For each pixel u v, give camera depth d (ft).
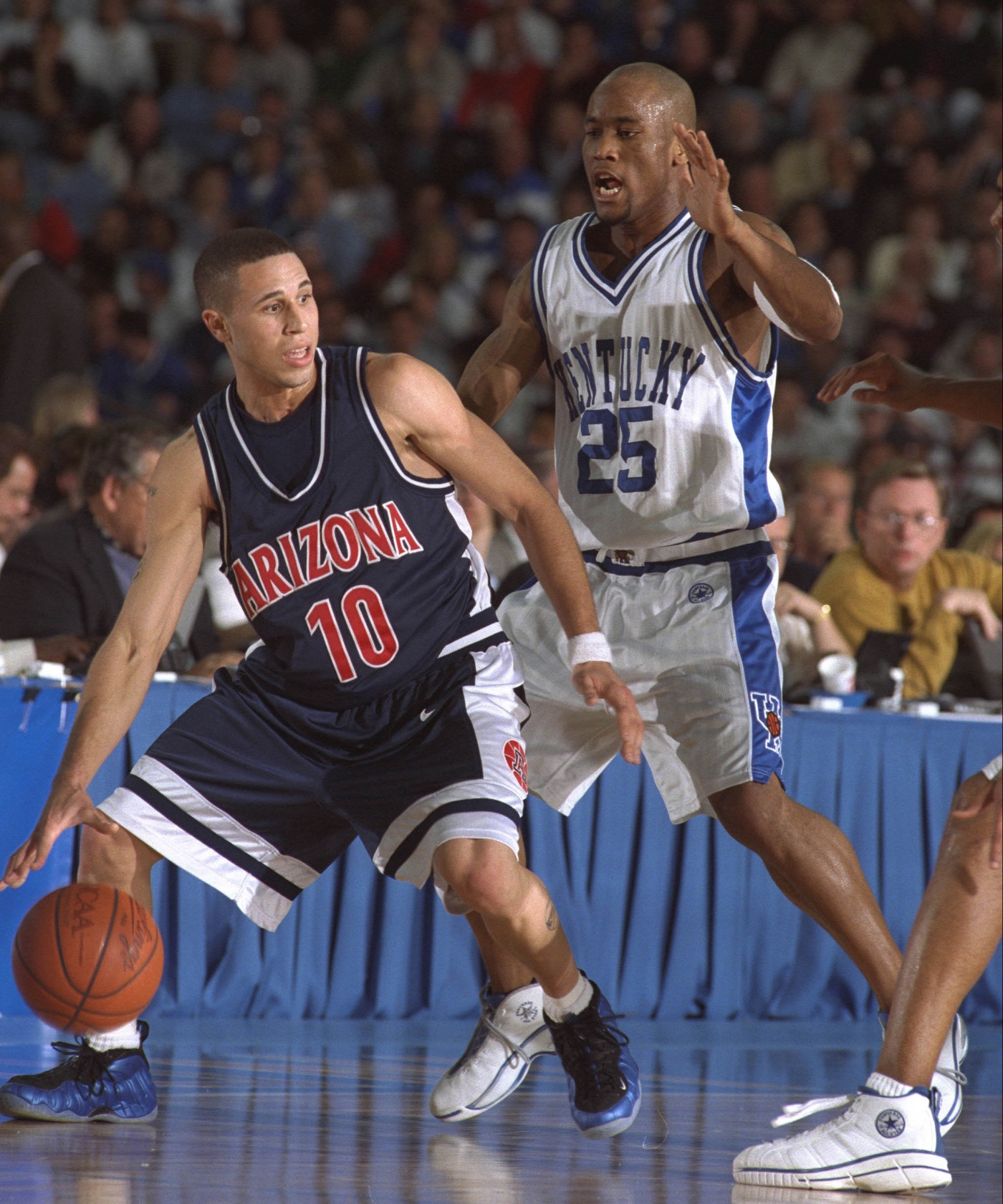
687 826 54.95
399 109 128.06
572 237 35.99
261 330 29.09
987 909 28.53
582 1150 31.17
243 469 30.32
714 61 133.69
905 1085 28.45
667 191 34.58
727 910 55.42
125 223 113.70
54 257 112.37
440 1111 33.91
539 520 30.53
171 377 104.78
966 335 110.63
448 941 52.49
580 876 53.16
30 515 64.13
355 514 30.40
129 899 29.81
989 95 131.13
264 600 30.60
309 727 31.22
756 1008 56.24
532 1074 42.06
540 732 36.35
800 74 132.57
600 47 133.90
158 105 123.95
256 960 50.01
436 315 112.06
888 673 59.41
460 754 30.35
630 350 34.86
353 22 135.54
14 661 50.08
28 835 46.68
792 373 105.40
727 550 35.27
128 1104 31.73
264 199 118.62
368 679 30.94
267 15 131.54
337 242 116.67
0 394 80.84
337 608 30.55
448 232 115.34
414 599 30.96
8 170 108.47
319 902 51.01
